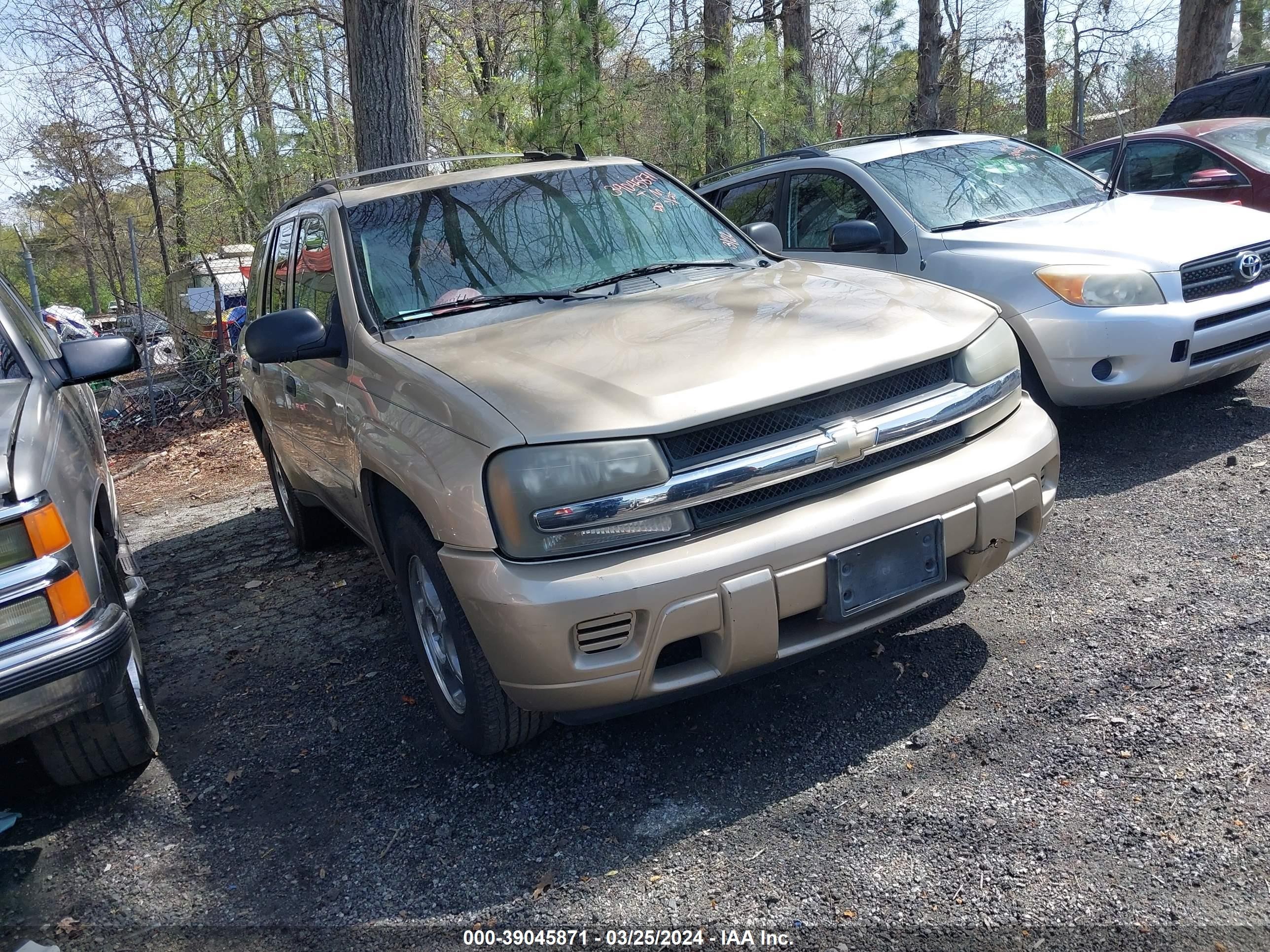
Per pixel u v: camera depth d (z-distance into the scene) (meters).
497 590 2.62
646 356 2.95
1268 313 5.12
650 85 13.10
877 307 3.27
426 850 2.80
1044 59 18.22
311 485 4.69
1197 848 2.39
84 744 3.16
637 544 2.65
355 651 4.24
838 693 3.31
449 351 3.22
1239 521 4.18
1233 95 9.71
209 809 3.16
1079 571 3.95
